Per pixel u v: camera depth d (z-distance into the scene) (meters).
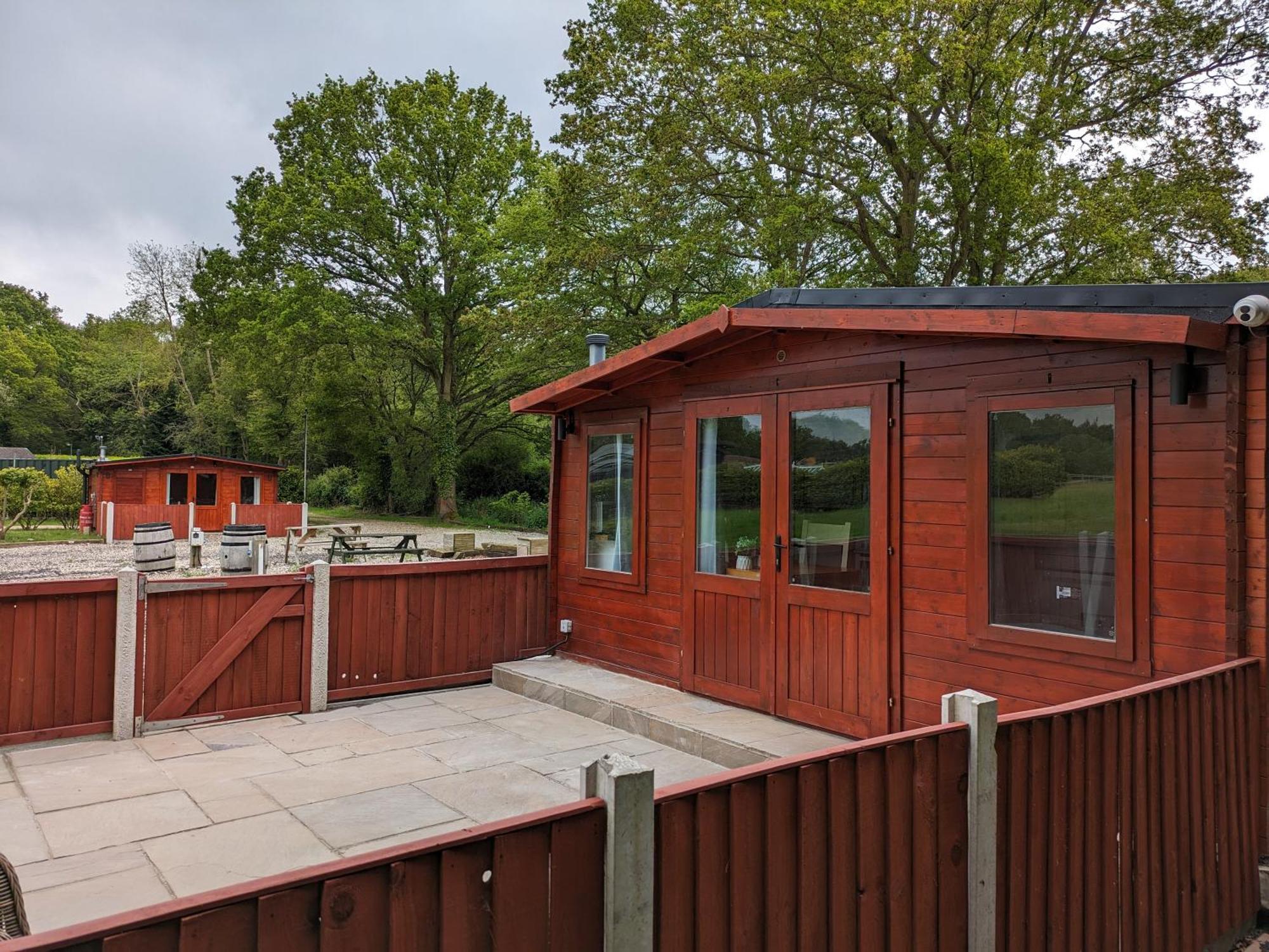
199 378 45.91
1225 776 2.99
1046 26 15.07
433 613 6.48
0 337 50.66
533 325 20.73
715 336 5.27
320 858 3.44
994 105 14.38
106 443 48.00
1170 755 2.72
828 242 18.92
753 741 4.58
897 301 4.39
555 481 7.19
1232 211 14.51
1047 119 14.46
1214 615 3.27
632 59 16.67
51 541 20.52
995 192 13.84
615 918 1.45
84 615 5.06
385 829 3.75
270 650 5.70
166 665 5.30
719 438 5.59
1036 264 16.11
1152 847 2.62
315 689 5.83
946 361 4.27
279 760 4.74
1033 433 3.90
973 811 2.06
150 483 23.73
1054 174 14.99
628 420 6.38
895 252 16.41
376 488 34.44
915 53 13.95
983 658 4.06
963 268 15.79
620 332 20.38
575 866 1.47
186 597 5.38
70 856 3.42
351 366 28.20
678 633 5.84
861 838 1.87
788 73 14.19
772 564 5.13
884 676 4.46
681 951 1.56
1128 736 2.55
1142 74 15.09
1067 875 2.31
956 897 2.05
